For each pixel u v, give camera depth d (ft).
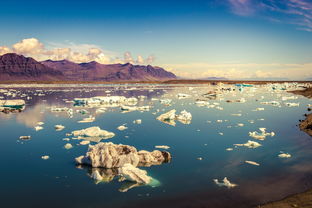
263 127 115.65
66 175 63.41
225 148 84.48
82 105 200.75
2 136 100.78
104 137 98.58
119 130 110.73
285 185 56.85
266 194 52.75
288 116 143.84
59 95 299.38
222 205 48.91
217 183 58.34
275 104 198.08
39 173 64.64
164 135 101.86
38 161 72.95
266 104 199.62
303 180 59.31
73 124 124.47
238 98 252.42
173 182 59.16
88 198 52.34
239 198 51.39
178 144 89.51
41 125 122.11
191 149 83.61
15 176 63.10
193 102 219.82
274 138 95.71
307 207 46.34
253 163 70.54
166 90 409.49
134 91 385.29
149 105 200.13
